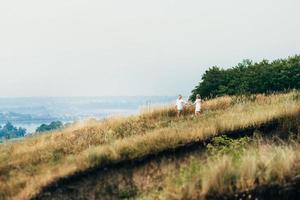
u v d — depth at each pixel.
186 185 13.05
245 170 13.05
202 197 12.66
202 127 19.36
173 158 17.48
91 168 16.81
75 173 16.64
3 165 18.41
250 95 29.88
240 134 19.23
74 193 16.06
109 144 19.25
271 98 27.28
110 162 17.11
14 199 15.56
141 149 17.66
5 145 21.91
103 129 23.12
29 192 15.70
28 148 20.69
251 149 15.34
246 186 12.61
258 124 19.55
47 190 15.98
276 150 14.45
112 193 16.14
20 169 17.92
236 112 22.94
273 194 12.43
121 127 23.50
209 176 12.97
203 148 18.09
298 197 12.38
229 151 15.83
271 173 12.83
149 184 16.20
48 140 22.11
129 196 15.88
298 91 28.83
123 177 16.64
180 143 18.22
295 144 16.44
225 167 13.27
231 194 12.51
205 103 28.53
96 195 16.09
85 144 20.47
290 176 12.63
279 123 19.66
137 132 21.59
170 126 21.48
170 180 14.20
